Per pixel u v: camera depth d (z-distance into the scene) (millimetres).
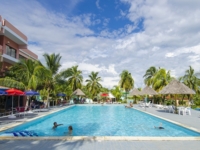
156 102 37906
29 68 19578
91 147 6008
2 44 19969
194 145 6277
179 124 11453
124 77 44812
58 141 6691
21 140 6812
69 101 38500
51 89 28234
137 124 13969
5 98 20641
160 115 16672
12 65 21234
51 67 26906
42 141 6688
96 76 48344
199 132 9320
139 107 27750
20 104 24484
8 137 7066
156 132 10977
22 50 26516
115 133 10805
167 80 35250
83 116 19141
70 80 43312
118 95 48031
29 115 15961
